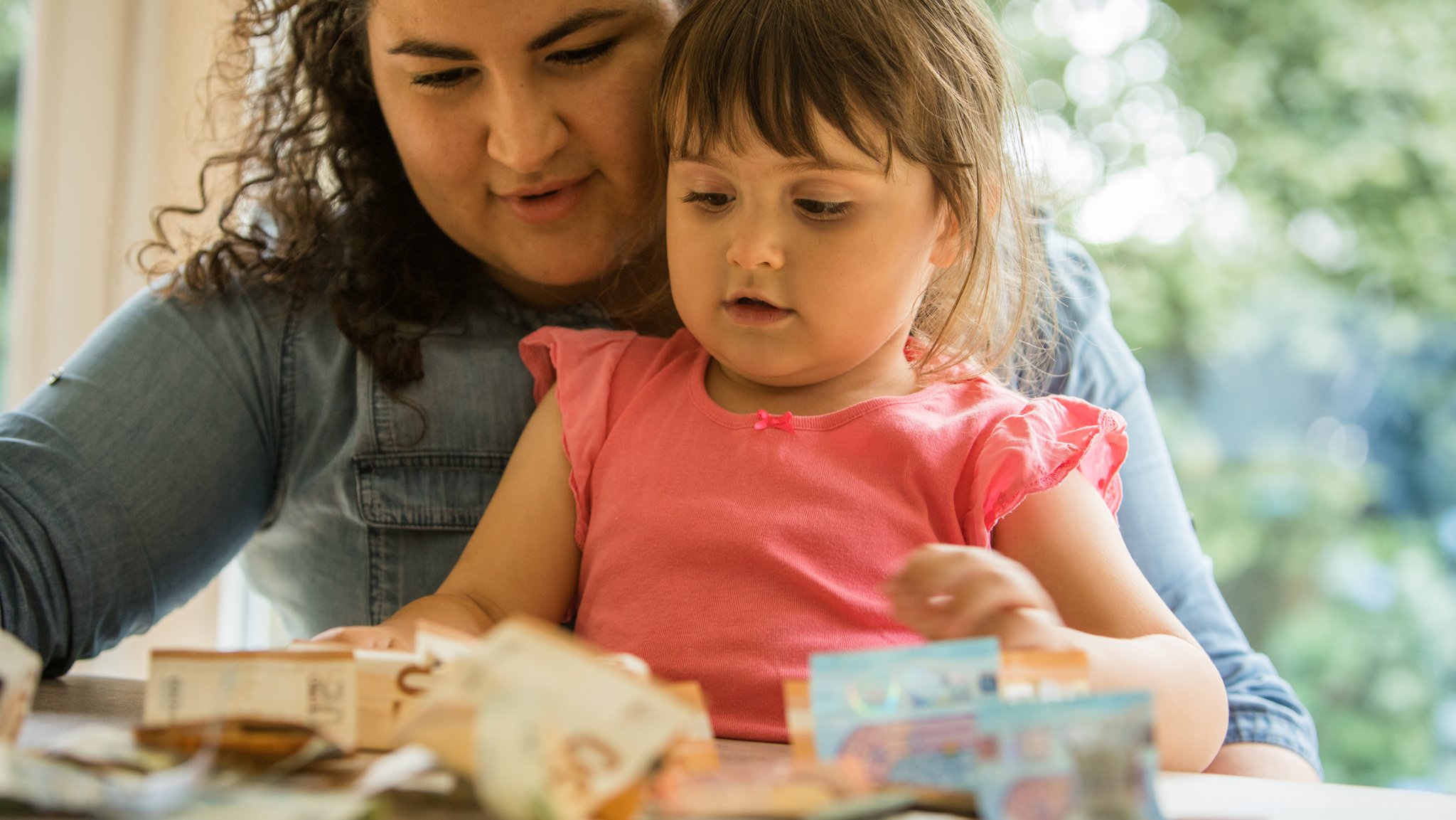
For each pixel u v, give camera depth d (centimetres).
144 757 59
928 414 100
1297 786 73
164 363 120
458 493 119
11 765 52
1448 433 350
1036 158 128
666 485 100
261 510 126
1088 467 102
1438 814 65
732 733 90
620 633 95
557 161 110
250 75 141
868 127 96
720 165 97
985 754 55
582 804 51
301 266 126
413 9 104
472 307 125
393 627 87
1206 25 358
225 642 177
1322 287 354
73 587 109
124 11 188
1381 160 350
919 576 74
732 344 98
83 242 190
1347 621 350
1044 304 127
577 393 109
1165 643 86
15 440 110
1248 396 357
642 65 111
